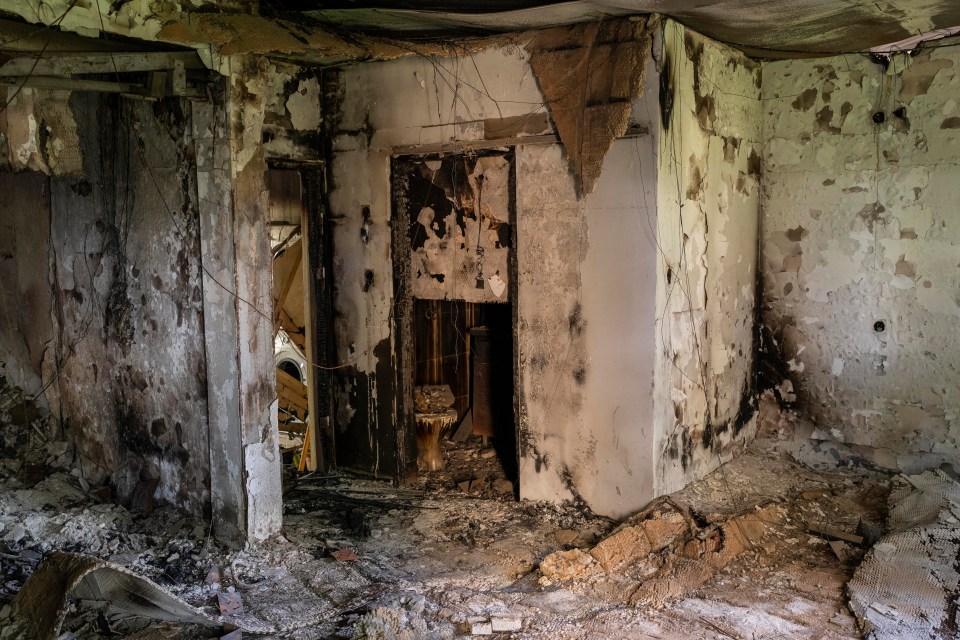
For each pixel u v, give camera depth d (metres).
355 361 6.11
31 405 5.72
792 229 5.93
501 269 5.40
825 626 3.75
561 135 4.90
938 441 5.46
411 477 6.07
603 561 4.43
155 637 3.71
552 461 5.31
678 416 5.08
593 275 4.93
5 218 5.64
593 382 5.04
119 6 3.86
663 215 4.67
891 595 3.95
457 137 5.37
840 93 5.63
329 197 6.06
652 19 4.45
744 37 4.95
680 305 4.99
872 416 5.71
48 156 5.19
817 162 5.77
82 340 5.43
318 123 5.95
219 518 4.79
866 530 4.66
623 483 4.98
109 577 3.69
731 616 3.85
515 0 4.21
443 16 4.54
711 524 4.66
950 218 5.28
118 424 5.34
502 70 5.11
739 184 5.68
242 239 4.48
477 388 6.80
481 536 4.99
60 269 5.46
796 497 5.34
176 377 4.91
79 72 4.17
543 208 5.10
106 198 5.11
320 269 6.12
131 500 5.23
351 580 4.37
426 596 4.17
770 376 6.16
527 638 3.70
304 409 9.82
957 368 5.35
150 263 4.93
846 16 4.32
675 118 4.72
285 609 4.03
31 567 4.37
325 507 5.54
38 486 5.32
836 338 5.82
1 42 3.78
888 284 5.56
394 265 5.80
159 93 4.47
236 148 4.40
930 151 5.32
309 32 4.58
